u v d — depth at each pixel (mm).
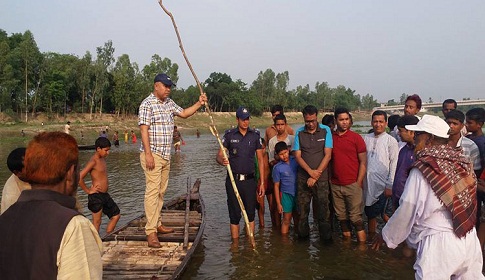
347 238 6410
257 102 86250
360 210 6062
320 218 6270
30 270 1645
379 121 6441
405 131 5586
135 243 5688
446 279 3055
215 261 5586
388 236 3428
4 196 3178
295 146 6219
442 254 3064
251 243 6031
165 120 5527
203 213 6938
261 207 7160
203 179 13172
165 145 5543
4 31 57875
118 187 11641
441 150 3227
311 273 5129
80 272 1706
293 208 6730
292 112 99438
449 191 3064
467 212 3074
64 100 56500
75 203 1936
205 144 30953
